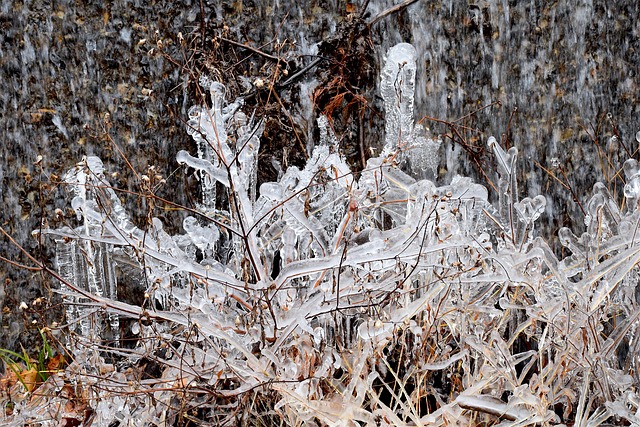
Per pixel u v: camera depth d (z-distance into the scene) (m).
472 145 5.02
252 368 2.90
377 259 2.82
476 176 5.00
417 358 2.95
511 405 2.76
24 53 4.62
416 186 3.01
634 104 5.13
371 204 3.14
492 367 2.95
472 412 3.01
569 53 5.07
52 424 3.08
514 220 3.46
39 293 4.62
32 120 4.64
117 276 4.39
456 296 3.07
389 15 4.90
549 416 2.79
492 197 4.96
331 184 3.22
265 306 2.89
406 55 3.74
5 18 4.59
